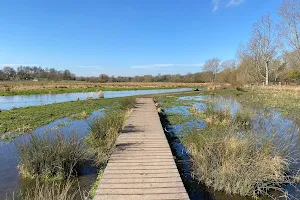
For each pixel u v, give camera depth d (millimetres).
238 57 47125
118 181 4121
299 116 12727
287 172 5211
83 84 52531
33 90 33781
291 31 31906
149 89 42719
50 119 11633
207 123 10680
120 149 5980
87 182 4824
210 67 70438
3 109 15664
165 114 13664
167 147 6141
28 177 4945
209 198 4363
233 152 4902
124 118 10023
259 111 14281
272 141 5578
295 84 38156
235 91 34125
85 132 8836
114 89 40594
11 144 7348
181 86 53062
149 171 4566
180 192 3742
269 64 41875
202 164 5004
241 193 4430
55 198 3645
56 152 5066
